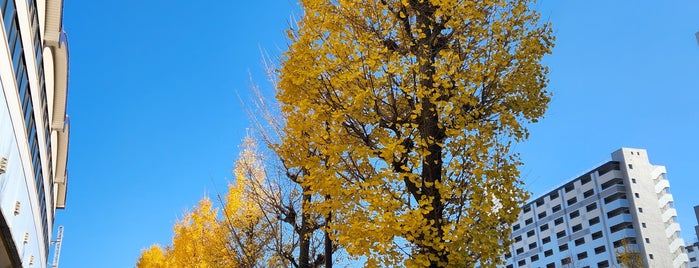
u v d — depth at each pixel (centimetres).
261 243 1038
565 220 7150
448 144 577
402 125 614
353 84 598
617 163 6731
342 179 588
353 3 664
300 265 859
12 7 1231
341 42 598
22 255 1853
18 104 1388
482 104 629
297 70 611
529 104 627
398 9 688
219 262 1188
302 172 895
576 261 6812
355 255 539
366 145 634
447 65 611
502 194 560
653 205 6475
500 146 590
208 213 1519
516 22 654
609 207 6544
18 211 1592
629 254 5144
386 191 548
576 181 7131
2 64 1171
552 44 669
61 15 2011
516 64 641
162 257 2303
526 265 7694
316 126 623
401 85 616
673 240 6456
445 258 542
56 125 2486
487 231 531
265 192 911
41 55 1820
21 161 1541
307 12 678
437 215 567
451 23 612
